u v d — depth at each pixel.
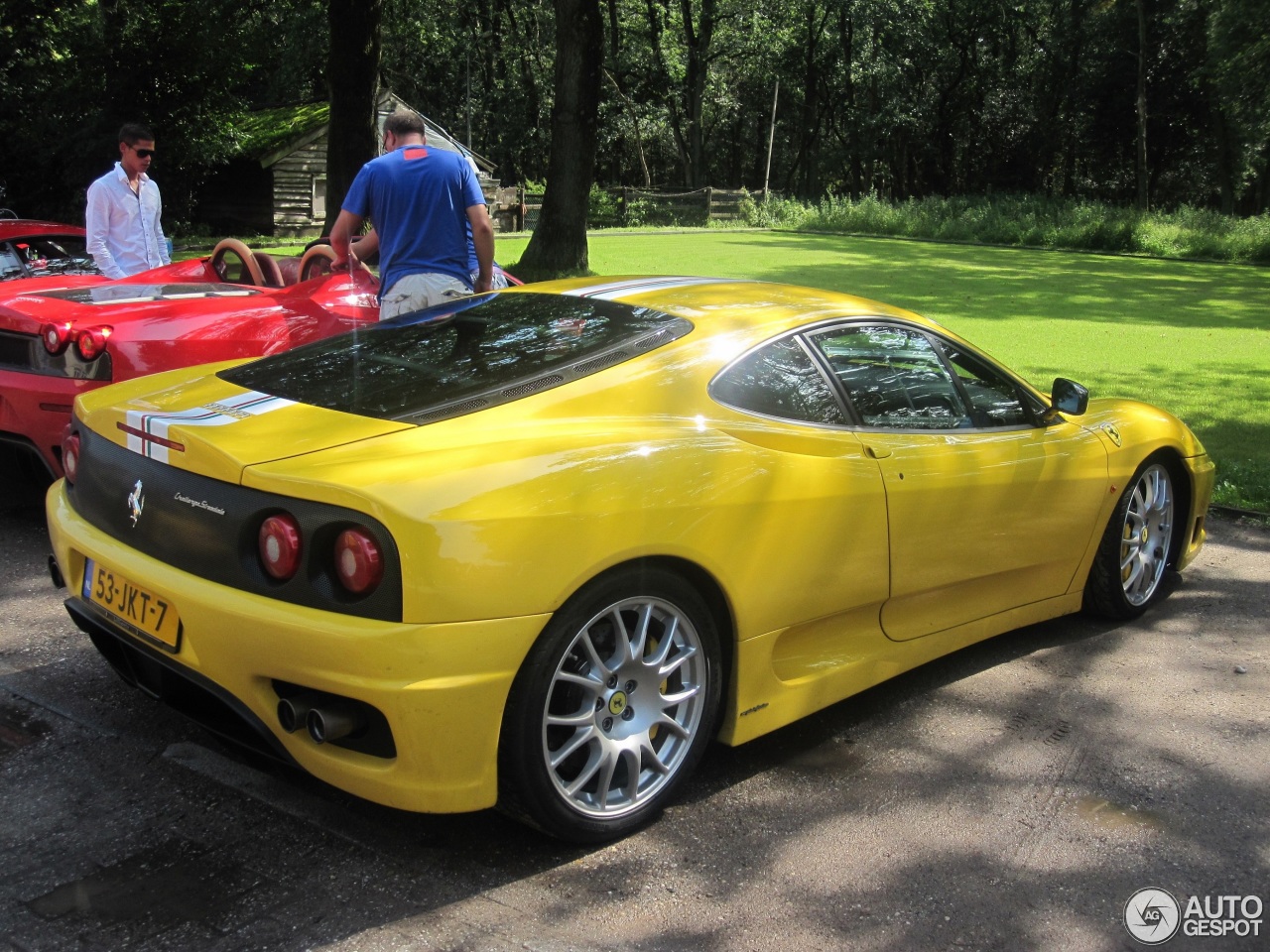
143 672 2.72
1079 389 3.82
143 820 2.65
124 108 24.56
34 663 3.55
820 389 3.16
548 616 2.36
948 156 54.22
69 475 3.06
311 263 5.96
